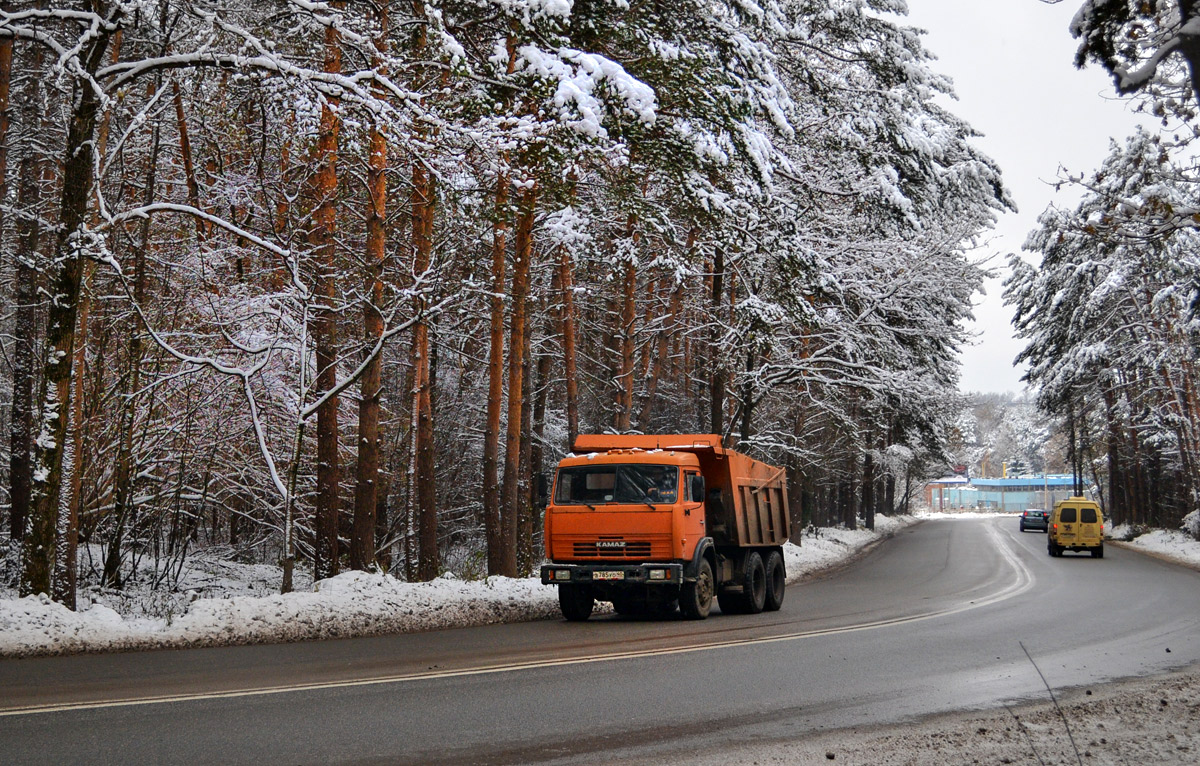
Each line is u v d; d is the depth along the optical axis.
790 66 24.03
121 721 7.63
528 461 29.72
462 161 14.95
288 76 14.24
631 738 7.51
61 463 13.39
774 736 7.66
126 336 18.47
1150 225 11.69
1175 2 9.17
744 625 15.96
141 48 19.36
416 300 17.80
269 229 20.00
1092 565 36.44
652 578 16.44
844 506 69.44
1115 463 70.94
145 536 20.84
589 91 14.52
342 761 6.64
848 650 12.66
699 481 17.48
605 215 24.45
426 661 11.15
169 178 20.58
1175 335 46.22
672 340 40.62
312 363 20.61
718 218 18.59
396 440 28.61
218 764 6.48
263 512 25.03
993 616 17.53
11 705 8.18
